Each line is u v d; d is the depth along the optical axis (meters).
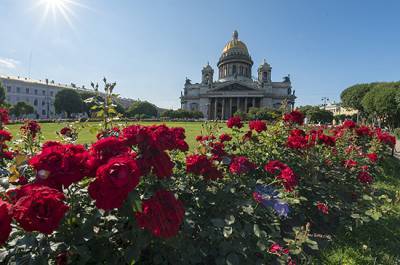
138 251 2.52
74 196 2.80
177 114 100.25
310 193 5.91
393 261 4.38
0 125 5.89
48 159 2.19
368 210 5.36
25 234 2.35
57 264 2.39
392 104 50.53
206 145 5.46
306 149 6.59
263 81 115.00
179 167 4.65
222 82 116.25
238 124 7.04
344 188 6.64
